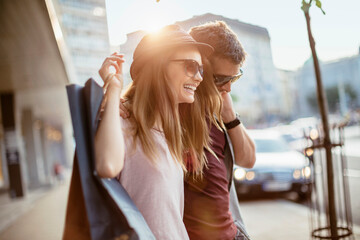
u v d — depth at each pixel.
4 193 19.02
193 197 1.41
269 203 7.32
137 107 1.21
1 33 7.30
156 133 1.22
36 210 10.70
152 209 1.14
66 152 41.62
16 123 15.55
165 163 1.19
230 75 1.50
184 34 1.27
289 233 4.98
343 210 6.09
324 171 9.46
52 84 14.40
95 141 1.04
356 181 8.59
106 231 0.98
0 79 12.75
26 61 10.09
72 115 1.01
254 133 8.82
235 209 1.63
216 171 1.46
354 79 40.81
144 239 1.00
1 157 24.42
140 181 1.15
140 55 1.26
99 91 1.03
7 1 5.51
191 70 1.26
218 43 1.46
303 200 7.30
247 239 1.59
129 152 1.16
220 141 1.55
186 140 1.41
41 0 5.53
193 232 1.39
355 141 20.83
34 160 20.75
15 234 7.15
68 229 1.01
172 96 1.25
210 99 1.45
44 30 7.11
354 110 31.66
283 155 7.78
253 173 7.16
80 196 1.02
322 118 2.80
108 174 1.00
